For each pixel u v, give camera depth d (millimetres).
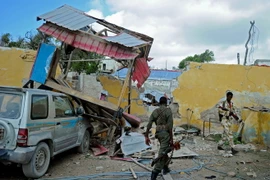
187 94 11562
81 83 12875
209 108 11367
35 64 8484
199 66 11516
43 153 5535
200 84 11484
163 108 5613
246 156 7680
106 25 10352
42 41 9570
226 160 7207
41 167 5469
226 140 8430
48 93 6000
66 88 8586
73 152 7629
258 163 6977
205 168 6453
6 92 5312
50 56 8469
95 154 7496
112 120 8438
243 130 9812
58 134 6090
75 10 10266
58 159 6918
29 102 5172
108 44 8922
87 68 22328
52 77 8945
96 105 8812
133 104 12648
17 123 4953
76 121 7113
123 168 6297
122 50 8750
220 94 11336
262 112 9203
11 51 11328
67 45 10430
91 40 9023
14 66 11312
